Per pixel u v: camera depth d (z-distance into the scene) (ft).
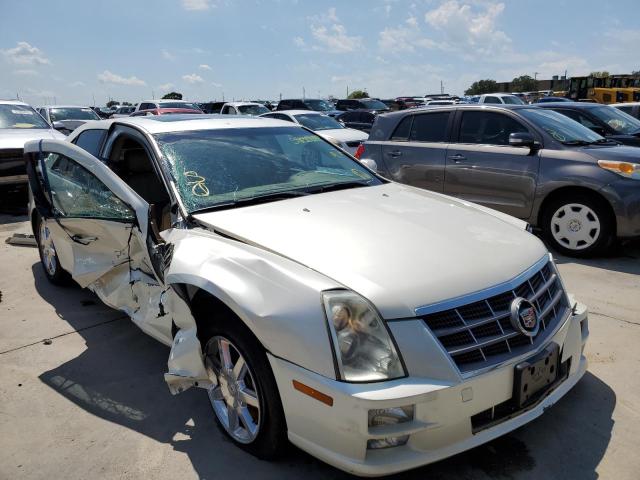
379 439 6.91
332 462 7.15
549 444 8.68
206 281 8.20
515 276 8.14
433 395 6.85
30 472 8.49
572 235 18.72
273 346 7.45
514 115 20.44
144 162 13.94
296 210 10.04
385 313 7.13
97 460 8.72
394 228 9.18
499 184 20.29
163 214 12.94
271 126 13.64
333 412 6.95
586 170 18.08
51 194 12.01
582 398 9.90
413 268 7.82
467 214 10.43
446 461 8.36
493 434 7.43
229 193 10.87
